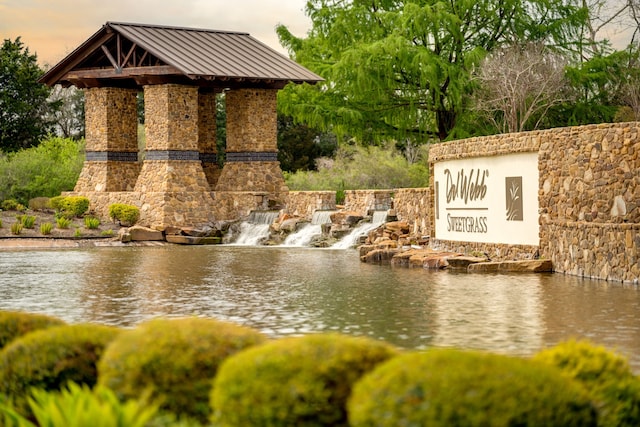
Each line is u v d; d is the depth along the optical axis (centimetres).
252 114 4619
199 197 4412
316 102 5209
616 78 4941
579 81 4747
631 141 2080
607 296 1806
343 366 590
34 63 6919
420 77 4934
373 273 2483
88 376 715
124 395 656
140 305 1788
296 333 1408
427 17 4788
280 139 7175
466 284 2112
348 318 1571
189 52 4400
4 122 6494
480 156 2666
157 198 4347
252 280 2316
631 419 633
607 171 2142
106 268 2745
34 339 723
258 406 579
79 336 724
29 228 4209
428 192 3325
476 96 4697
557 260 2333
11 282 2292
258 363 591
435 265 2602
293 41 5588
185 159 4422
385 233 3428
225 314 1639
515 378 534
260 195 4519
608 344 1257
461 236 2822
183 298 1906
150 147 4450
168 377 657
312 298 1889
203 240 4209
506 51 4694
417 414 518
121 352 670
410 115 5194
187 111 4425
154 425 588
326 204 4269
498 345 1265
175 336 672
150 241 4200
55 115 6944
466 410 516
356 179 5481
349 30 5062
